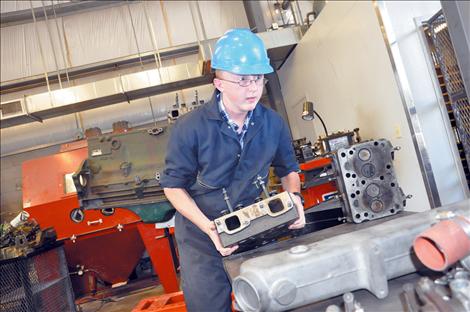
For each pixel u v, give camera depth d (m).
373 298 0.72
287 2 4.35
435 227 0.62
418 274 0.77
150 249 2.64
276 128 1.15
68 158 2.62
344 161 1.10
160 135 2.10
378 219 1.08
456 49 1.29
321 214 1.44
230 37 0.90
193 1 4.79
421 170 2.24
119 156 2.08
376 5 2.31
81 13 4.64
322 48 3.25
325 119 3.54
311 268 0.66
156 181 2.05
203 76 3.95
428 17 2.31
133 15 4.70
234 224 0.94
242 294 0.67
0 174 4.40
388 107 2.44
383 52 2.35
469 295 0.56
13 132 4.44
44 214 2.44
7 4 4.47
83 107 4.11
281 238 1.29
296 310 0.74
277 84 4.70
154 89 4.09
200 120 1.05
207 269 1.19
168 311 1.94
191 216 1.03
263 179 1.17
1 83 4.36
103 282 3.91
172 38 4.72
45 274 2.22
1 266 2.00
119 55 4.66
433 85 2.27
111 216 2.52
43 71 4.53
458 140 2.25
